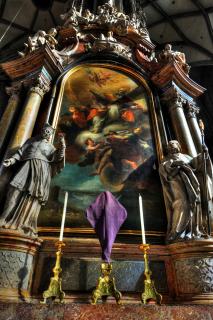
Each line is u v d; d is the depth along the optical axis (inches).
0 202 109.2
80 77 178.5
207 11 290.4
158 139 148.4
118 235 111.6
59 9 304.3
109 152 141.5
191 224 105.4
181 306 71.3
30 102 153.6
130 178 132.0
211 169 119.5
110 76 182.7
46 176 115.0
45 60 170.9
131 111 164.1
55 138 144.4
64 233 110.2
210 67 339.6
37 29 322.3
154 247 106.1
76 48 196.1
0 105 314.5
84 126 153.0
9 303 69.2
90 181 128.9
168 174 120.9
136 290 96.2
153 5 303.4
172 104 169.9
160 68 184.9
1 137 141.9
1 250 95.3
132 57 199.3
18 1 296.5
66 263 100.4
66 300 90.0
